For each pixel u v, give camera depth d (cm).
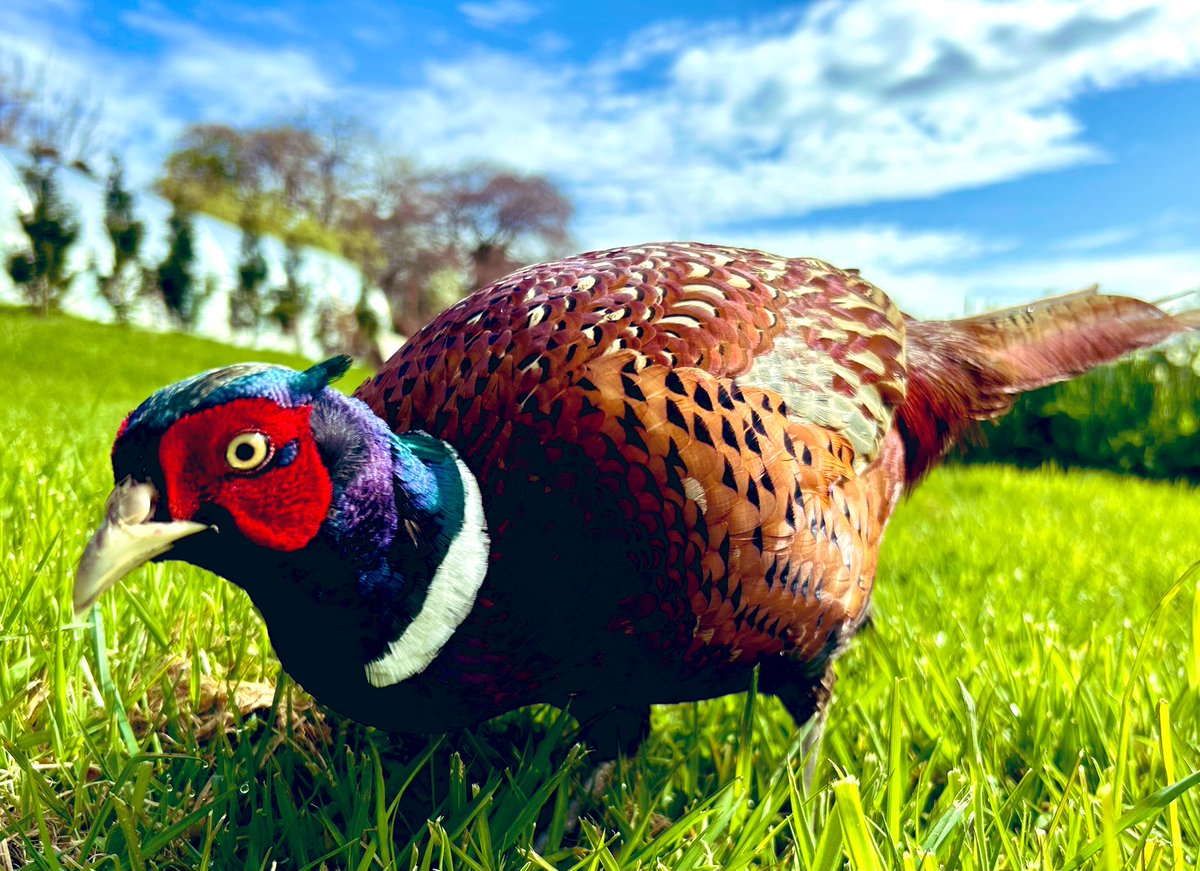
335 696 27
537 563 27
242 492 23
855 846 24
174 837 27
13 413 97
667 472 27
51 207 435
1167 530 90
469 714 28
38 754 30
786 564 30
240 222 649
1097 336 46
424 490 26
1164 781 33
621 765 35
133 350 291
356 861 27
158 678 34
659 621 28
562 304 30
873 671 43
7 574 37
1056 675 40
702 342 30
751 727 32
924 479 45
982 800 30
